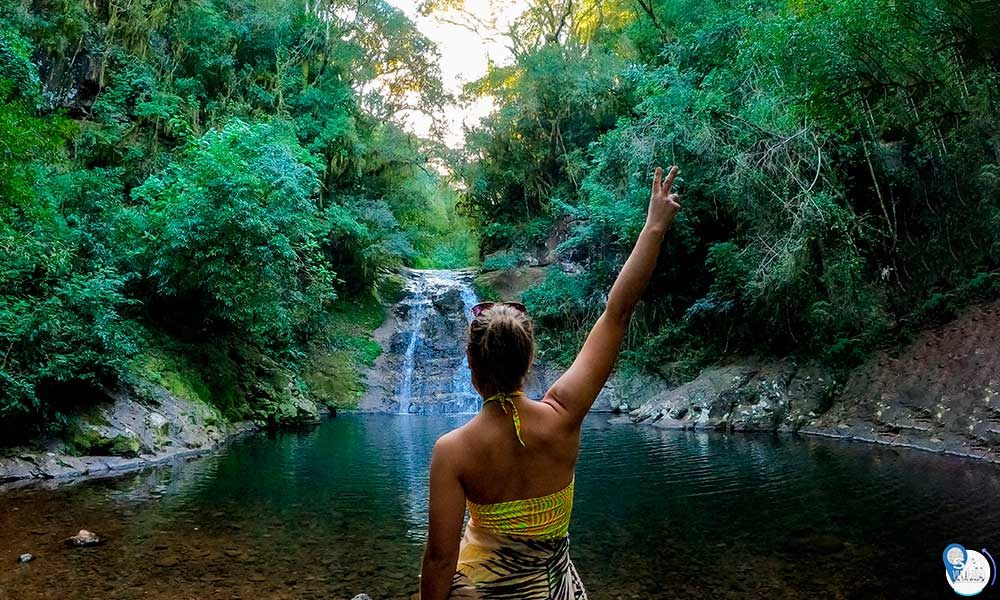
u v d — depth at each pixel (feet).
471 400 64.44
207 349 45.01
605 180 59.36
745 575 14.97
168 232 39.60
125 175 51.39
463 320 74.33
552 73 79.71
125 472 29.27
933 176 40.04
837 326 40.73
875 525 18.45
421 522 20.44
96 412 32.04
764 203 43.16
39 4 51.62
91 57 53.67
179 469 30.09
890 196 41.42
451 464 5.32
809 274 41.39
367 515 21.34
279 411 48.44
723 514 20.54
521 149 86.74
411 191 85.15
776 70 39.88
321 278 58.85
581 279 65.67
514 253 81.61
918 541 16.79
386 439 41.19
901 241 41.24
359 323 72.13
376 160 81.71
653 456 32.30
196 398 39.75
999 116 34.47
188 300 44.45
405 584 14.92
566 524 5.57
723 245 47.01
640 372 55.26
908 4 27.04
